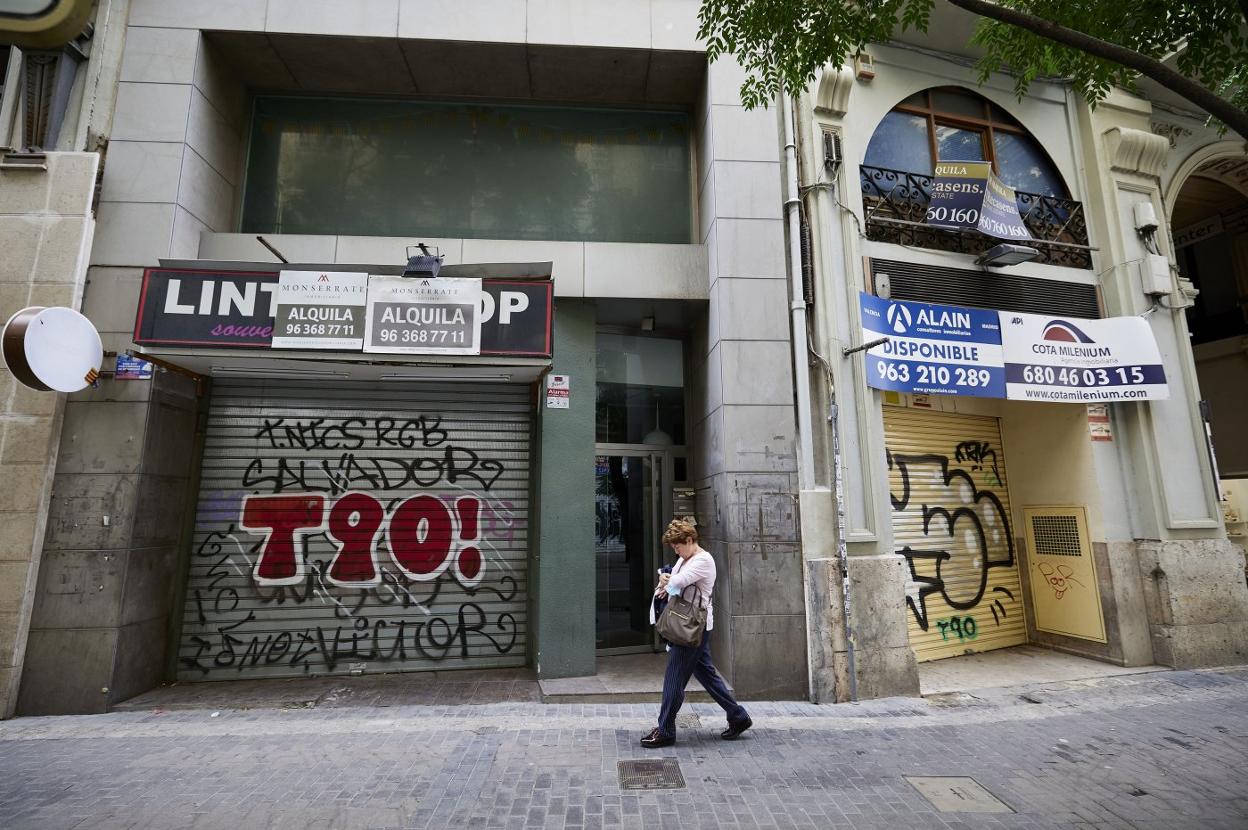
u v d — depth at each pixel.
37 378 4.98
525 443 6.99
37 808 3.57
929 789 3.91
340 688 5.98
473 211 7.25
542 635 6.21
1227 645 7.24
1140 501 7.51
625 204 7.45
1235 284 11.93
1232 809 3.65
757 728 5.04
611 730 4.95
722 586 6.24
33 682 5.29
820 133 6.93
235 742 4.63
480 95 7.42
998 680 6.61
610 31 6.75
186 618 6.21
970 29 7.57
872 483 6.36
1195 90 3.78
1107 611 7.28
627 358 7.68
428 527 6.69
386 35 6.52
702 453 7.17
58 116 6.01
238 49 6.66
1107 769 4.25
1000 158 8.13
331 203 7.12
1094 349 7.47
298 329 5.57
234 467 6.48
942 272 7.21
